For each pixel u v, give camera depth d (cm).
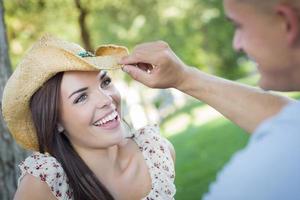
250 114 168
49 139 213
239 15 113
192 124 1116
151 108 1569
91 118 207
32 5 1070
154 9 1446
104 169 222
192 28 1633
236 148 753
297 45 109
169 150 240
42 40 213
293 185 100
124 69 186
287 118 105
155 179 227
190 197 606
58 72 205
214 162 714
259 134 107
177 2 1549
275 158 101
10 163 302
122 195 224
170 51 182
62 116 210
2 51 301
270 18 109
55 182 214
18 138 225
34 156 219
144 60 182
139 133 237
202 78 179
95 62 203
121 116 219
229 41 1775
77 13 1145
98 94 207
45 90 207
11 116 219
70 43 220
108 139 210
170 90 1581
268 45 111
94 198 217
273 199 100
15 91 211
